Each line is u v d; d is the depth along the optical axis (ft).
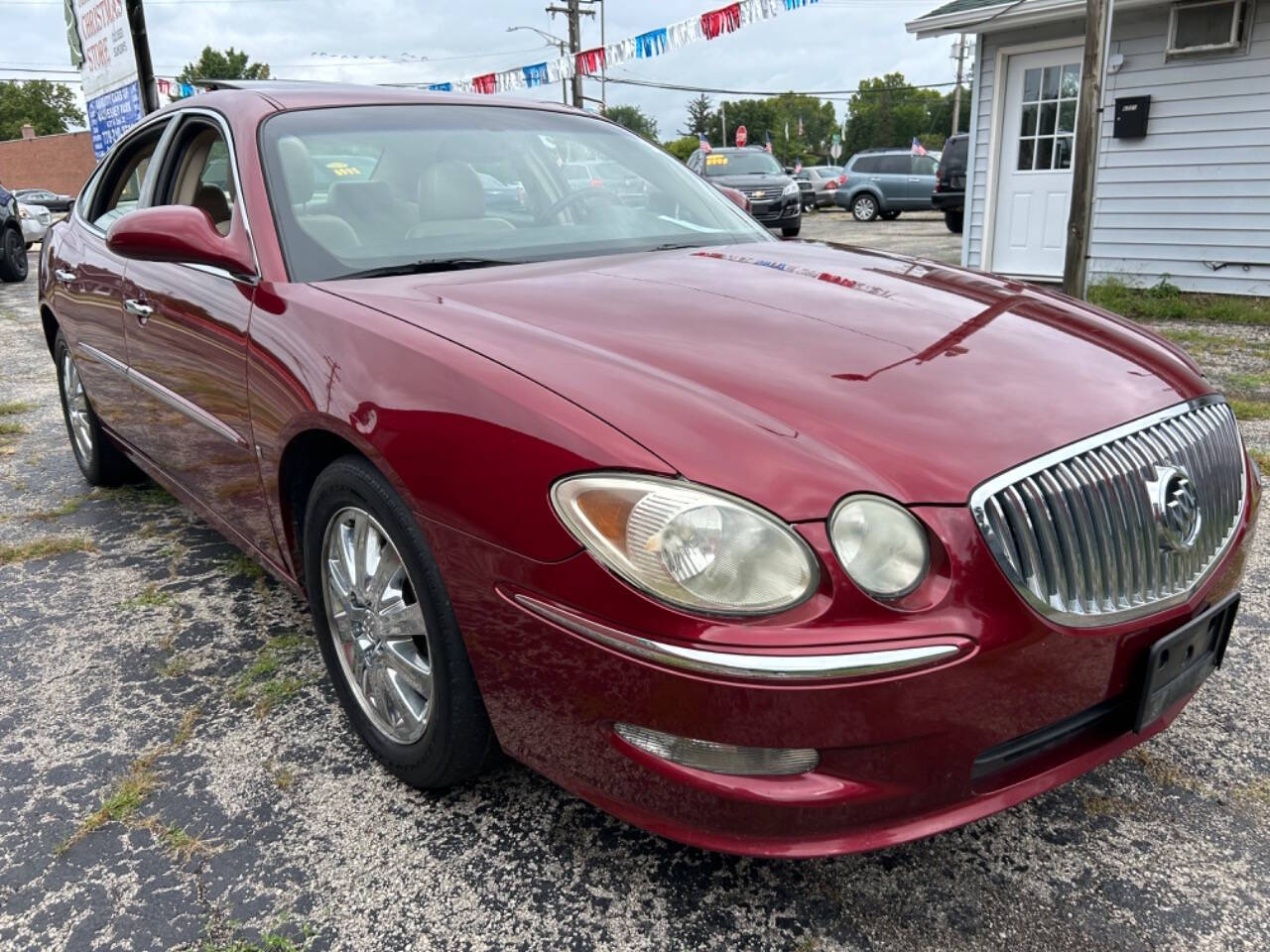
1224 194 28.22
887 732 4.95
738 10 27.86
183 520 12.85
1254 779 7.15
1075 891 6.12
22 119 249.75
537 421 5.45
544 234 9.14
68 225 13.57
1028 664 5.22
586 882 6.25
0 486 14.42
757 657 4.79
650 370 5.82
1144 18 28.76
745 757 5.05
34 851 6.58
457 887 6.22
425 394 6.01
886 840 5.20
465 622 5.85
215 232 8.11
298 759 7.57
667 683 4.95
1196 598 6.08
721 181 57.88
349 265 8.02
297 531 8.02
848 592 4.88
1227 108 27.63
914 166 74.18
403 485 6.04
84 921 5.95
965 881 6.22
